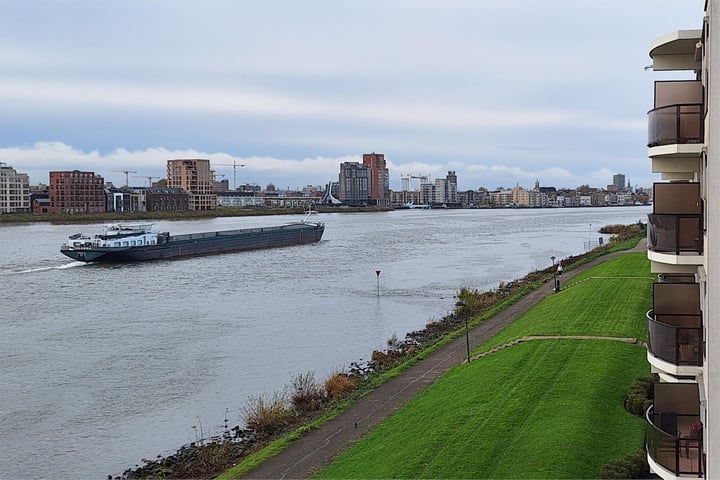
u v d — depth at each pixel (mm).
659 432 21875
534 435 33625
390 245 186875
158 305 92812
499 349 54094
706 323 19547
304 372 58219
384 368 57344
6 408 50812
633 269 89562
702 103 22250
